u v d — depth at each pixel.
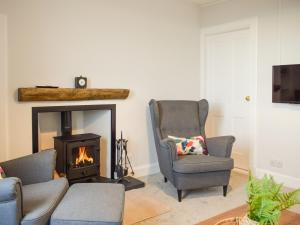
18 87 2.90
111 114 3.62
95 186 2.27
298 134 3.45
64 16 3.19
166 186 3.57
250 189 1.58
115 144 3.68
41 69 3.05
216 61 4.50
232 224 1.72
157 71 4.07
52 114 3.45
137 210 2.86
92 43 3.43
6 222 1.73
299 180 3.46
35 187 2.23
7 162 2.38
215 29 4.34
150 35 3.97
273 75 3.60
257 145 3.89
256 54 3.83
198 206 2.97
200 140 3.56
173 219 2.68
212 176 3.12
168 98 4.23
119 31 3.66
